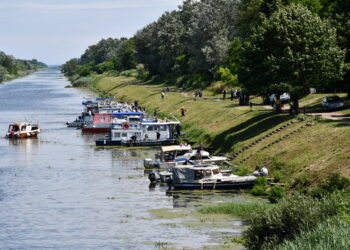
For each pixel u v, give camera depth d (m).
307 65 117.56
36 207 86.56
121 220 77.31
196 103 196.50
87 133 184.50
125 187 99.25
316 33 120.31
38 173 114.62
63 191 97.38
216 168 96.19
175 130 161.38
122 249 64.88
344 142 91.06
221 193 91.75
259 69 123.44
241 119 139.25
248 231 60.28
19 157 136.12
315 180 82.62
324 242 49.41
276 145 106.56
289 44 119.50
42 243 68.38
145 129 154.50
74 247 66.44
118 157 133.75
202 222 74.19
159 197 90.56
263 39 122.19
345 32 132.38
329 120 111.94
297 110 122.88
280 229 57.56
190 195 91.06
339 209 61.78
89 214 81.44
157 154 121.50
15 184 104.12
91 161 128.38
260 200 84.81
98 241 68.19
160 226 73.38
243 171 98.56
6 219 80.00
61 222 77.81
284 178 90.75
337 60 119.44
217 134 136.62
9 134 173.00
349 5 141.38
